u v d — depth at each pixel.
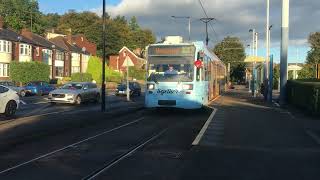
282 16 32.31
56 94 33.84
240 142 14.46
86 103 35.62
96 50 127.00
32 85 52.59
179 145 13.96
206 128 18.05
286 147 13.53
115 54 135.12
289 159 11.62
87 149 13.10
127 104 34.69
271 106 31.31
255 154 12.33
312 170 10.27
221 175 9.70
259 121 20.91
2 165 10.66
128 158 11.69
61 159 11.48
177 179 9.28
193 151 12.77
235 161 11.30
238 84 122.25
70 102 33.72
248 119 21.80
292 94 31.97
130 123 20.56
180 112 26.73
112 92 61.38
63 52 97.44
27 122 20.12
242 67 122.88
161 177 9.46
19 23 111.75
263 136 15.89
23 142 14.42
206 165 10.78
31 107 30.48
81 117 22.62
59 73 95.75
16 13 112.62
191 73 24.36
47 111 26.92
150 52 24.88
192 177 9.48
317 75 43.66
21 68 67.56
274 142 14.52
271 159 11.61
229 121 20.83
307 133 16.75
